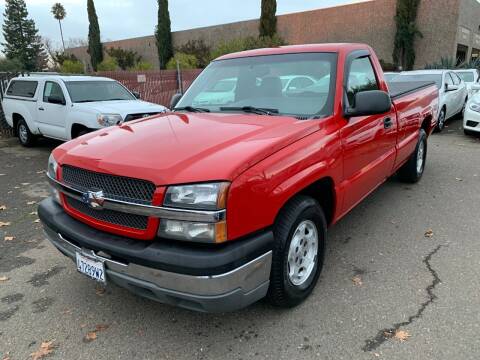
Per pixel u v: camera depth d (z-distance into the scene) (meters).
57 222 2.95
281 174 2.61
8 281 3.64
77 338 2.87
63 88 8.70
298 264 3.03
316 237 3.18
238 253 2.35
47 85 9.19
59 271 3.82
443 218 4.79
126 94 9.64
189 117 3.48
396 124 4.58
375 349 2.65
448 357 2.54
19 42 58.69
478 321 2.88
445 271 3.57
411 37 24.42
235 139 2.75
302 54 3.82
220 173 2.32
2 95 11.85
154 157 2.57
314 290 3.33
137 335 2.88
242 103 3.71
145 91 17.16
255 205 2.45
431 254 3.90
